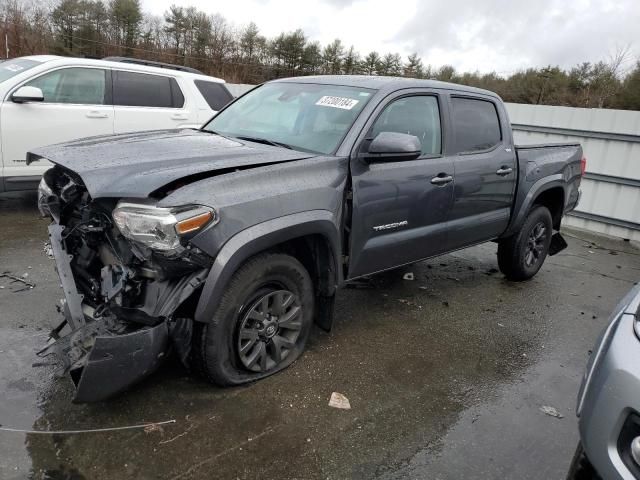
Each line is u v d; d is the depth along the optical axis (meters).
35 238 5.42
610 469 1.83
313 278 3.45
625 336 1.99
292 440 2.71
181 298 2.56
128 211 2.52
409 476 2.54
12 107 5.98
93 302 2.89
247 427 2.76
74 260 3.11
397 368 3.52
